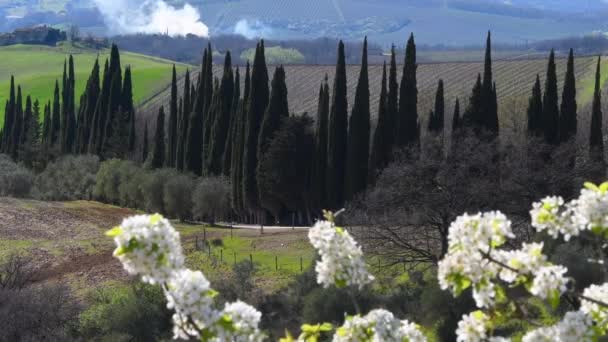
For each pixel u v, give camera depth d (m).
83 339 44.66
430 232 54.44
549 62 76.31
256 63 95.19
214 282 52.12
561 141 75.81
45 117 160.25
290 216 93.75
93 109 141.50
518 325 32.31
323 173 88.06
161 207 97.56
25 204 92.88
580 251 35.09
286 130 89.25
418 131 81.62
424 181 52.44
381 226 49.81
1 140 168.12
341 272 10.78
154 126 182.75
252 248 67.81
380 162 81.56
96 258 69.31
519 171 55.03
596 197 9.93
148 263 9.16
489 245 9.97
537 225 10.24
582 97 153.88
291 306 47.31
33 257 68.94
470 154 57.78
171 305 9.57
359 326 10.99
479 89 76.25
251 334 9.82
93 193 112.50
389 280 47.84
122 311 45.16
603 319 10.20
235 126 100.19
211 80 111.06
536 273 9.88
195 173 108.81
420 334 10.93
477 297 9.95
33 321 43.66
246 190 93.56
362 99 84.12
